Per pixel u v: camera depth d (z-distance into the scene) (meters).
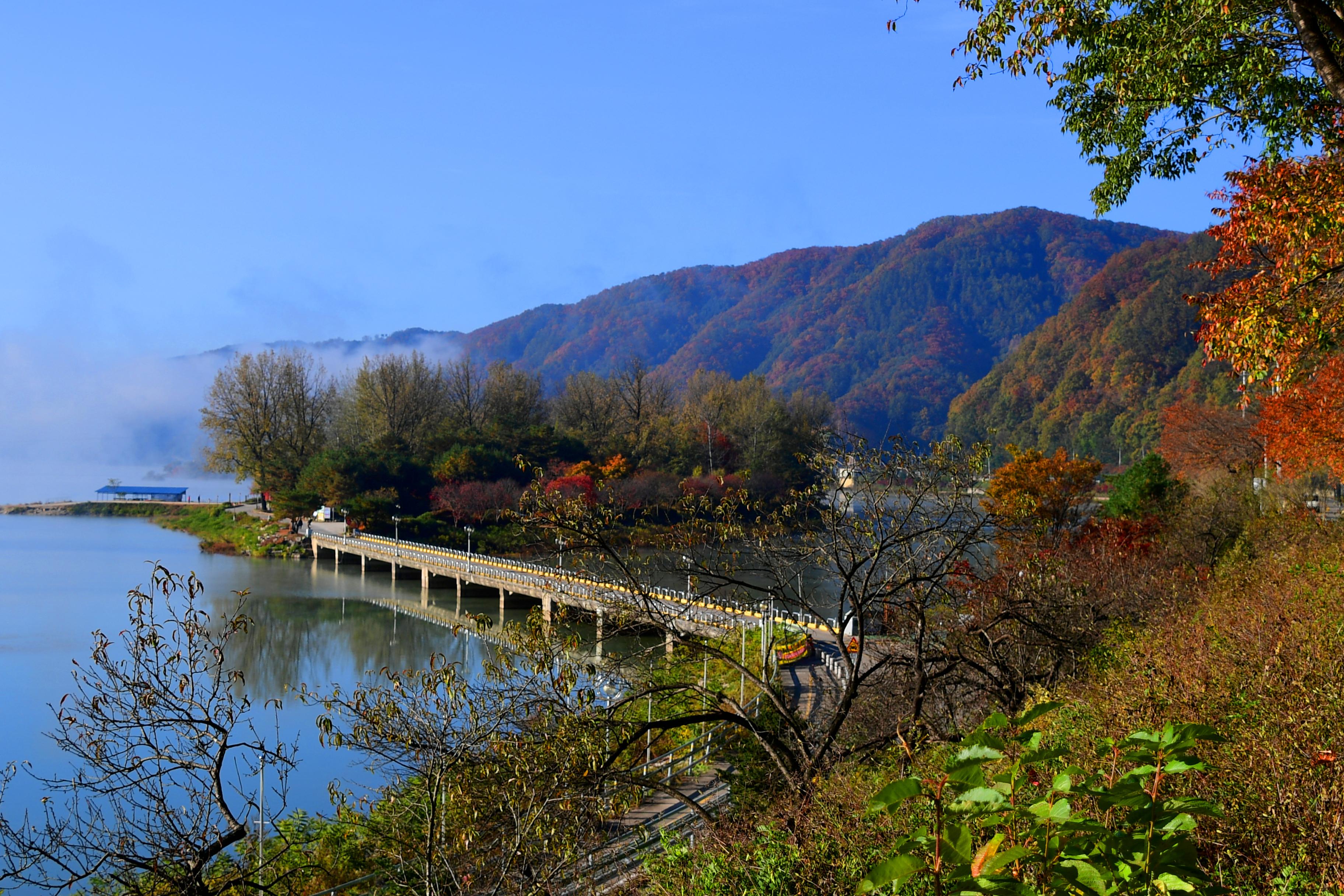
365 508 76.81
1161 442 41.16
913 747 9.55
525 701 9.44
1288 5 10.30
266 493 95.75
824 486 12.26
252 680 36.72
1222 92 12.29
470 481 78.88
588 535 11.16
